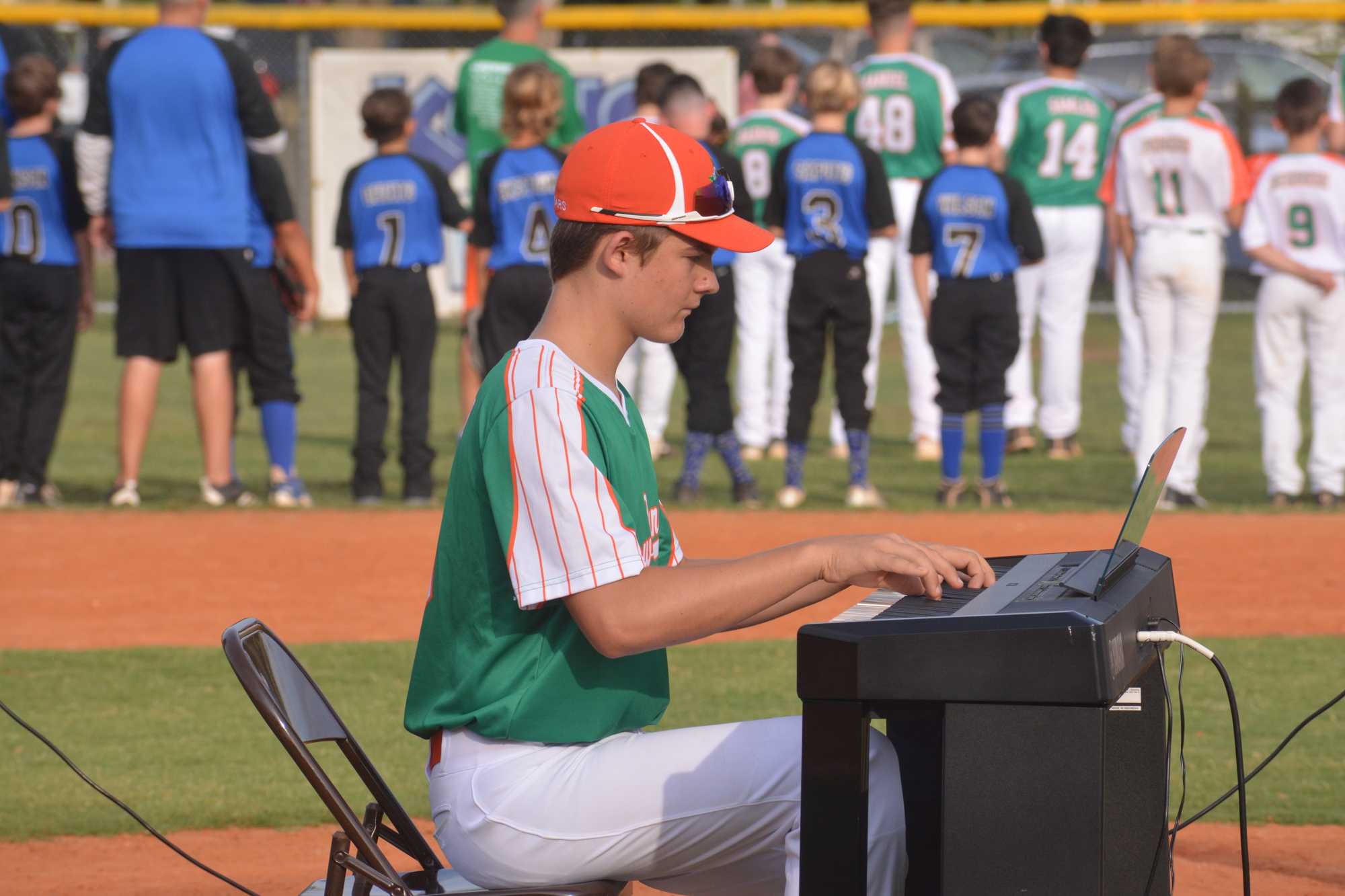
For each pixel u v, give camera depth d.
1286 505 30.59
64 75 64.88
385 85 54.16
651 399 37.22
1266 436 30.88
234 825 14.42
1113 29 61.94
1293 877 12.85
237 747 16.69
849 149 28.38
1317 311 29.81
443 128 54.47
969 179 28.64
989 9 45.25
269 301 29.17
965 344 29.56
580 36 56.88
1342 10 43.97
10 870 13.10
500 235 27.45
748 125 35.44
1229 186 28.81
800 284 29.23
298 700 8.76
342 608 22.73
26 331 29.53
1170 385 30.20
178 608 22.70
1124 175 29.66
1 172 26.41
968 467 36.56
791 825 8.48
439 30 55.75
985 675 7.57
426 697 8.93
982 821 7.68
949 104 35.66
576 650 8.51
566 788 8.41
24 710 17.86
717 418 30.02
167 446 39.34
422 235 29.42
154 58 26.95
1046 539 26.73
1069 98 35.34
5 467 30.09
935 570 8.27
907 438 42.09
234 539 27.25
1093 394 49.19
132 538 27.27
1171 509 30.41
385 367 30.23
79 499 31.05
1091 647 7.42
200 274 28.41
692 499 30.27
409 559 25.94
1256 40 58.22
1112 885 8.80
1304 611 22.48
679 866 8.66
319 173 54.88
